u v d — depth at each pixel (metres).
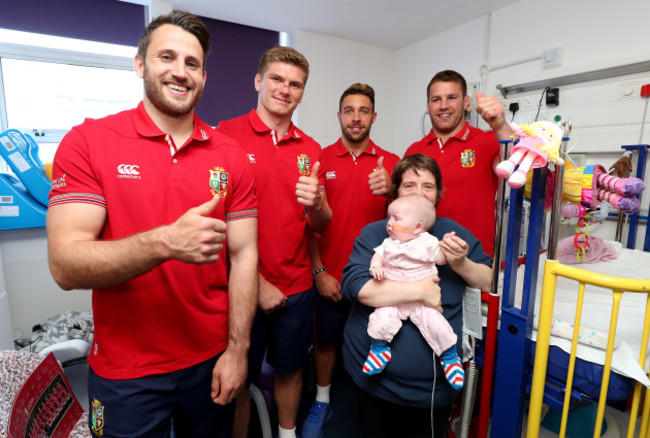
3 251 2.12
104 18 2.71
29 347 1.74
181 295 0.97
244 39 3.19
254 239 1.15
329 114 3.41
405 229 1.08
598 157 2.34
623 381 1.01
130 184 0.91
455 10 2.80
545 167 1.03
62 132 2.71
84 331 1.84
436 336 1.03
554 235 1.02
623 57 2.16
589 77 2.31
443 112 1.99
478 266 1.11
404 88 3.67
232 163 1.08
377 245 1.19
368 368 1.06
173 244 0.76
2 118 2.52
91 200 0.87
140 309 0.93
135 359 0.94
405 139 3.71
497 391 1.17
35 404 1.15
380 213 1.96
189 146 1.01
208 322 1.03
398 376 1.08
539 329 1.06
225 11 2.84
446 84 1.94
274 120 1.56
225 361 1.05
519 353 1.11
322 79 3.33
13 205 2.07
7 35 2.48
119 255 0.78
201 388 1.04
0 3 2.38
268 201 1.51
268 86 1.49
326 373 1.94
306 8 2.77
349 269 1.18
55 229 0.85
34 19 2.49
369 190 1.93
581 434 1.47
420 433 1.18
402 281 1.07
